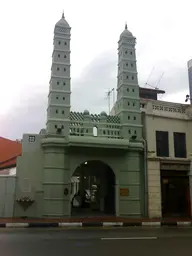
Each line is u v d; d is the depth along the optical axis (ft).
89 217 61.31
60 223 50.52
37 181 60.13
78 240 33.99
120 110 68.64
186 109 74.02
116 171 64.69
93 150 63.62
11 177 59.36
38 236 37.29
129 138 66.44
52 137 60.80
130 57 71.26
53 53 65.36
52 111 62.18
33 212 58.75
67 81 64.64
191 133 73.05
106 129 65.98
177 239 35.42
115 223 52.65
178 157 71.00
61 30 66.59
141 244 31.58
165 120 71.56
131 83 69.77
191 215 68.39
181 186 71.00
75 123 63.93
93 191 84.28
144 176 66.64
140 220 58.29
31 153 61.05
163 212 68.13
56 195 58.95
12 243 31.58
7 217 57.31
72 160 62.03
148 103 70.54
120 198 63.87
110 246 30.17
